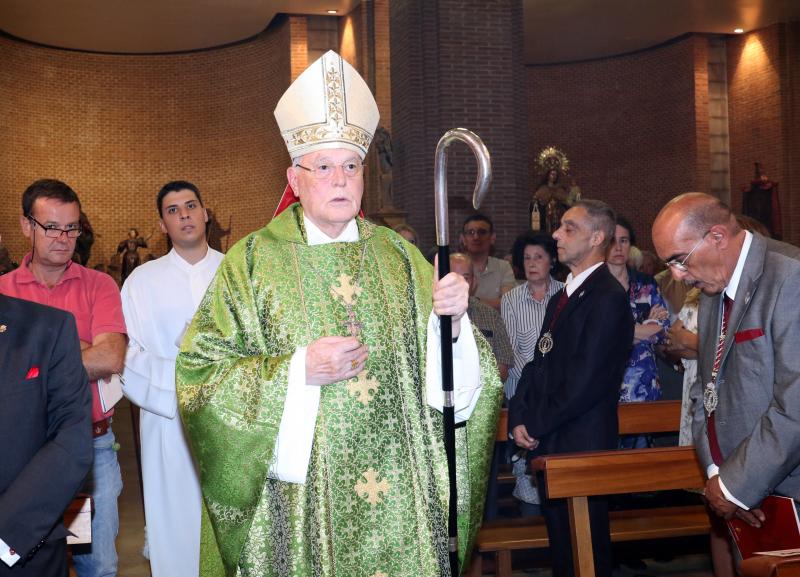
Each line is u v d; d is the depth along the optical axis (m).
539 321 4.96
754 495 2.54
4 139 17.61
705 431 2.91
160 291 4.04
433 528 2.33
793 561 1.90
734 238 2.65
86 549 3.49
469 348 2.42
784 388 2.48
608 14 16.39
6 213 17.66
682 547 4.88
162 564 3.81
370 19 14.61
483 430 2.50
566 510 3.72
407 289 2.49
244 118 18.17
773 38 16.83
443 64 12.02
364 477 2.29
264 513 2.35
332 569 2.23
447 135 2.28
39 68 18.20
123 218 18.89
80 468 2.24
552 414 3.59
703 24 16.94
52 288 3.54
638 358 4.62
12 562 2.12
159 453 3.83
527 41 17.94
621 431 4.39
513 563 4.79
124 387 3.81
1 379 2.23
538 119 19.47
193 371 2.33
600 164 19.03
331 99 2.38
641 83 18.44
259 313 2.38
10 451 2.21
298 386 2.21
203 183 18.78
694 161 17.44
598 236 3.74
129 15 16.47
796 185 16.62
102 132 18.80
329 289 2.40
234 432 2.24
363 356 2.23
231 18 16.62
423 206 12.05
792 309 2.49
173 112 18.94
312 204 2.41
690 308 4.12
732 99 17.56
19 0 15.66
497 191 12.08
